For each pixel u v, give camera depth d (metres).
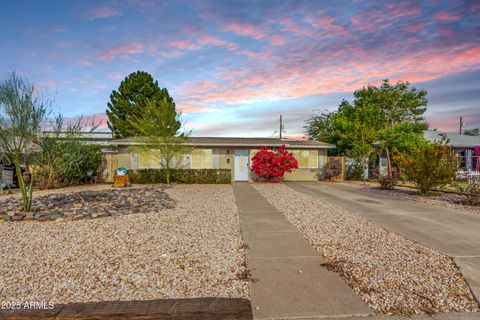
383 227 6.57
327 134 27.62
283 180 19.14
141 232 6.05
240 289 3.51
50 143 11.05
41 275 3.89
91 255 4.66
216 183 17.25
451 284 3.67
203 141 18.89
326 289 3.50
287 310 3.03
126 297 3.31
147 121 16.06
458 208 9.10
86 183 16.34
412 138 18.48
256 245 5.21
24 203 7.81
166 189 14.08
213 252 4.81
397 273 3.98
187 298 3.28
